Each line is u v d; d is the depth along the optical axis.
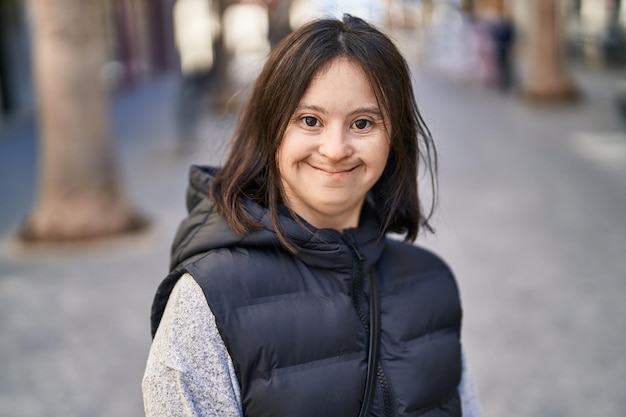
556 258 5.42
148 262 5.42
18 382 3.63
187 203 1.46
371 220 1.44
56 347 4.02
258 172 1.33
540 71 13.59
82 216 5.85
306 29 1.29
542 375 3.64
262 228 1.29
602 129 10.95
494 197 7.28
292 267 1.31
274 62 1.31
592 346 3.94
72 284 4.99
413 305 1.43
